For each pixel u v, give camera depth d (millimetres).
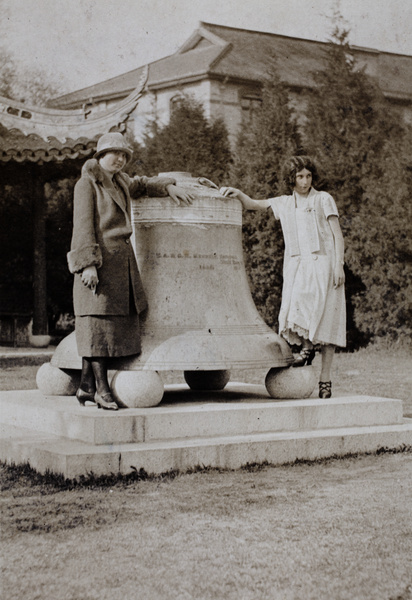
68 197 18000
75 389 6152
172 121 16766
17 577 3137
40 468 4695
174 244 5754
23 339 16422
